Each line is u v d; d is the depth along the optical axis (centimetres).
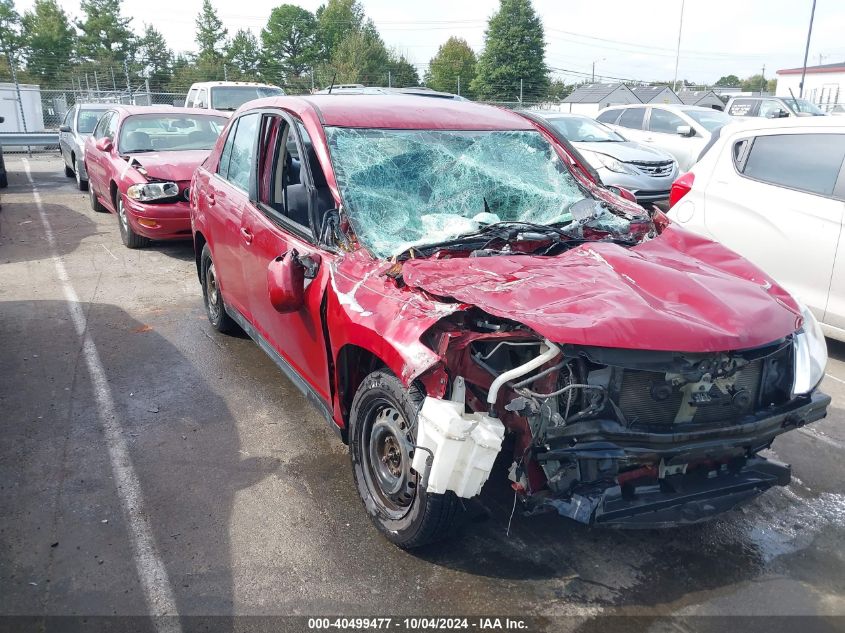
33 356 532
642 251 347
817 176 554
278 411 450
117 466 382
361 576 298
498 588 292
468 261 315
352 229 343
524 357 282
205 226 530
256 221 427
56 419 434
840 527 340
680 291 298
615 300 281
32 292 696
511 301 277
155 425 429
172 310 644
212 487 363
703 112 1357
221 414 445
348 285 322
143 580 295
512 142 430
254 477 374
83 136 1341
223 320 559
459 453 255
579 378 276
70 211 1143
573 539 325
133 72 6397
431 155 393
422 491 281
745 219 590
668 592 291
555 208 404
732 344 273
